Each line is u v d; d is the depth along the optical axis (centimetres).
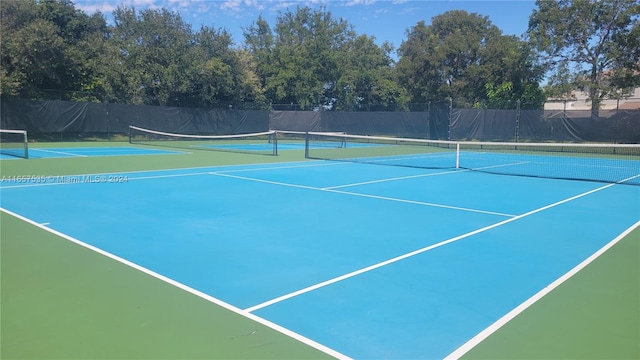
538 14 3284
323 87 4106
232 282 496
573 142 2552
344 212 880
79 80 3109
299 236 695
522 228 768
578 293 473
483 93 4053
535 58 3331
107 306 429
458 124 2830
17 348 348
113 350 347
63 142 2772
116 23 3788
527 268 556
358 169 1622
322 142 3325
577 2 3042
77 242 644
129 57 3341
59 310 419
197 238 673
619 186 1298
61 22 3488
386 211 895
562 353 349
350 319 407
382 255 602
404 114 3089
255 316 411
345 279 509
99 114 2919
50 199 964
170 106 3372
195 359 335
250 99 3838
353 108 4234
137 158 1880
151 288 476
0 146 2409
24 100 2642
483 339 371
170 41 3475
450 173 1555
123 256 584
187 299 448
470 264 570
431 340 369
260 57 4259
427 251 624
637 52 2955
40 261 560
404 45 4750
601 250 638
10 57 2686
